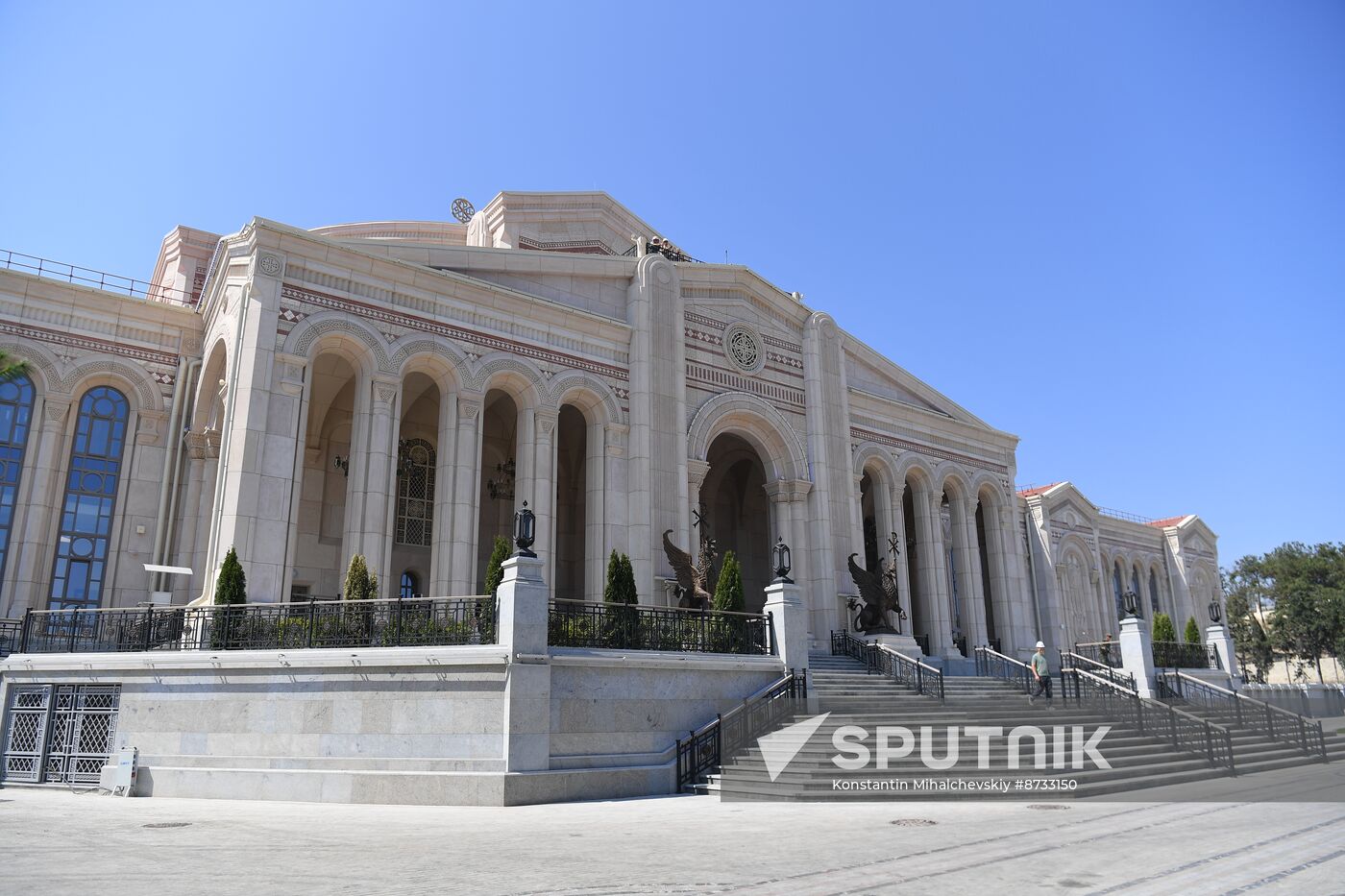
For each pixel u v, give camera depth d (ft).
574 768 51.49
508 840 34.58
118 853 31.19
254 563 61.31
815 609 95.71
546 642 51.49
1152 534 177.06
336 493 90.43
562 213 117.80
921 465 113.80
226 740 51.83
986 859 30.14
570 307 83.35
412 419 95.81
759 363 98.48
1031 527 148.05
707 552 85.40
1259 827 38.14
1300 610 196.34
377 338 71.31
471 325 77.56
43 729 55.98
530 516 53.62
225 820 40.52
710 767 56.90
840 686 76.64
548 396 80.94
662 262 91.35
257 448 63.00
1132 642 93.35
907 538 126.11
